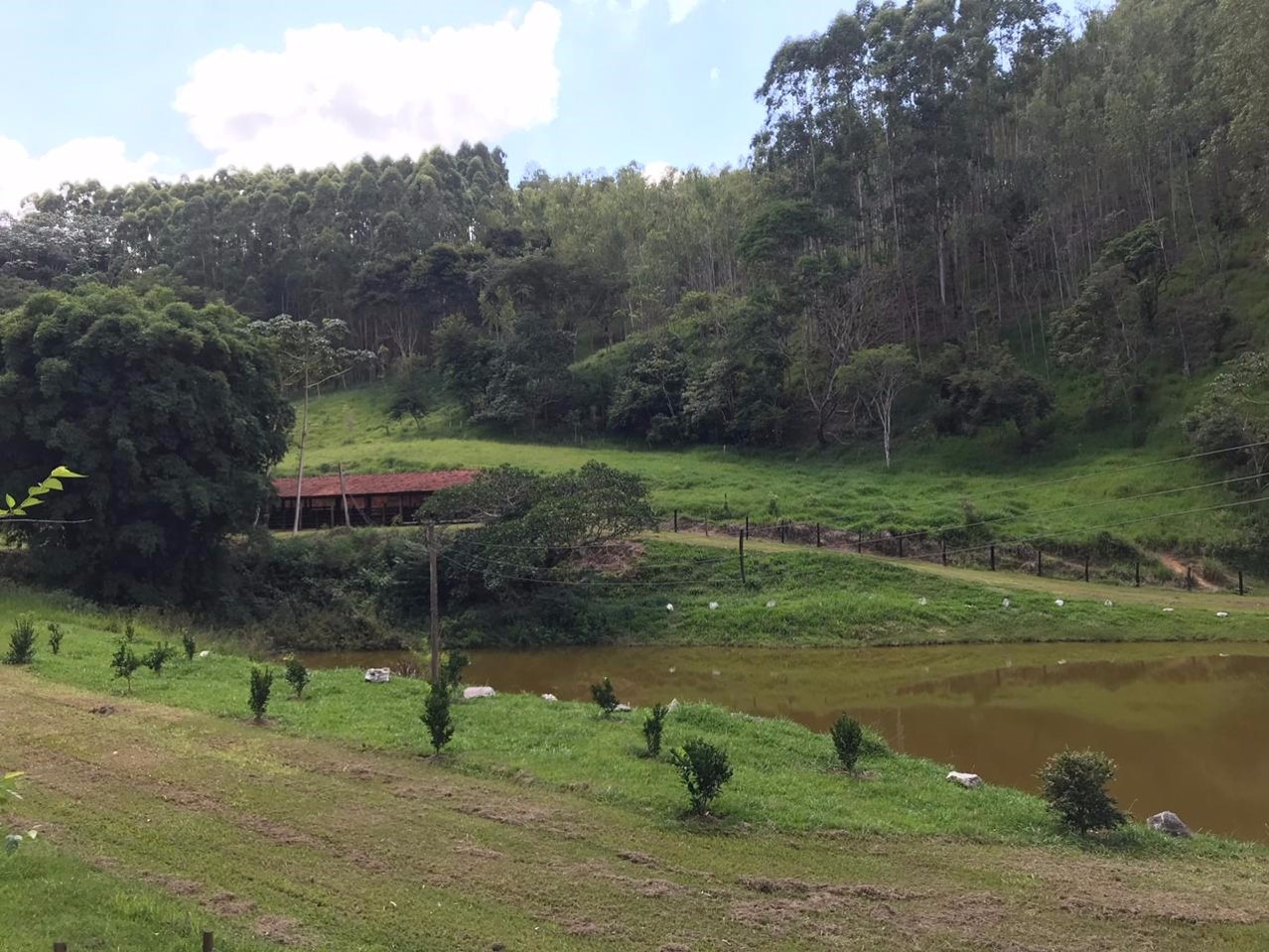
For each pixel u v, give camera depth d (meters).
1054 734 17.86
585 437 60.06
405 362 73.75
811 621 29.48
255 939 6.82
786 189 59.59
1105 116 51.28
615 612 31.39
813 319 55.25
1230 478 36.75
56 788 10.26
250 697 14.02
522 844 9.16
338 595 31.42
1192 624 27.98
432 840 9.19
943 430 48.72
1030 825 10.59
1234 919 8.27
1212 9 49.38
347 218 88.56
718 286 68.44
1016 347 53.53
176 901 7.38
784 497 42.47
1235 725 18.28
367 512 41.59
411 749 12.19
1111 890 8.80
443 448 55.44
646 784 10.98
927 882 8.75
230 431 29.80
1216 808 13.32
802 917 7.82
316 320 82.25
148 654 17.66
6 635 19.55
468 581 31.81
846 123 55.41
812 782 11.73
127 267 84.38
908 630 28.78
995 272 57.78
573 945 7.14
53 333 27.00
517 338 61.94
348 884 8.09
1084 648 26.77
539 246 75.25
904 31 54.66
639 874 8.55
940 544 36.78
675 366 58.06
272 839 9.05
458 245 77.56
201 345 29.11
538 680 24.77
